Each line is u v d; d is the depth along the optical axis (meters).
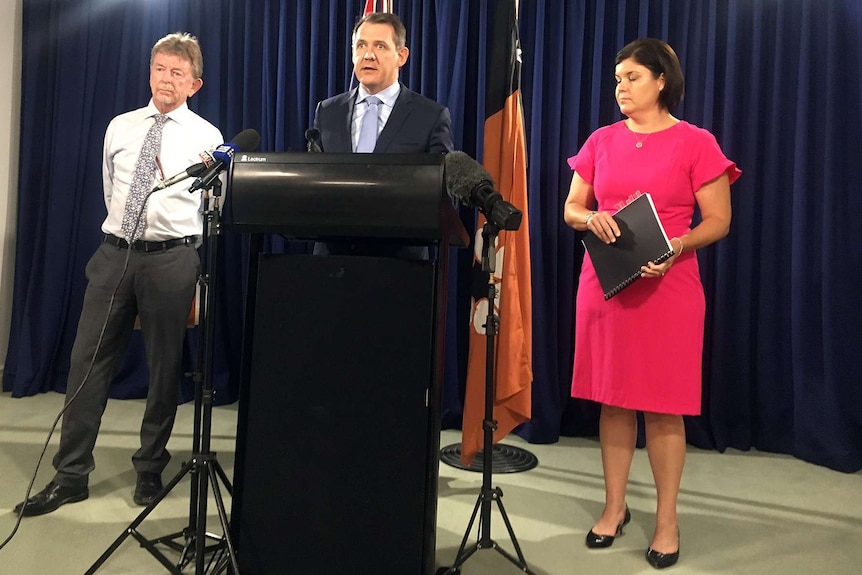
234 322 3.42
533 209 3.03
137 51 3.55
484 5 3.11
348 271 1.40
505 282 2.58
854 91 2.74
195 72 2.30
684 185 1.85
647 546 1.95
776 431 2.90
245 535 1.42
